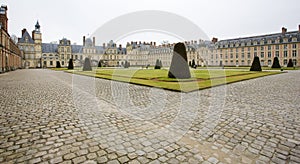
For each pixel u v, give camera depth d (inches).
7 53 1472.7
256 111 223.3
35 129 166.4
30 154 122.0
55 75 920.9
